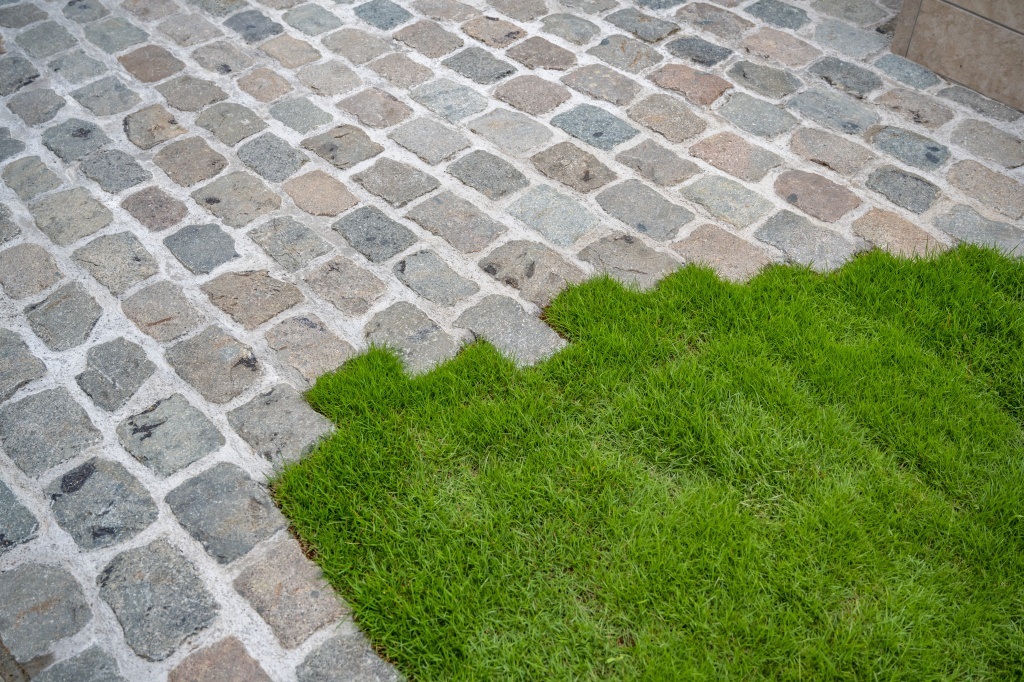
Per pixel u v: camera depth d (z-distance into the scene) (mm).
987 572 2141
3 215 3340
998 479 2336
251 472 2469
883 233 3182
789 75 3971
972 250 3023
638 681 1976
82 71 4121
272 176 3502
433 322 2895
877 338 2734
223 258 3145
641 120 3748
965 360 2695
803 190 3381
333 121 3785
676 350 2748
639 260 3100
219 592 2193
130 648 2096
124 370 2754
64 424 2600
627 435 2516
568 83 3975
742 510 2318
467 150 3609
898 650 2000
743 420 2518
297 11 4543
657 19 4395
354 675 2023
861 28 4262
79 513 2371
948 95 3814
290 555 2270
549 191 3404
